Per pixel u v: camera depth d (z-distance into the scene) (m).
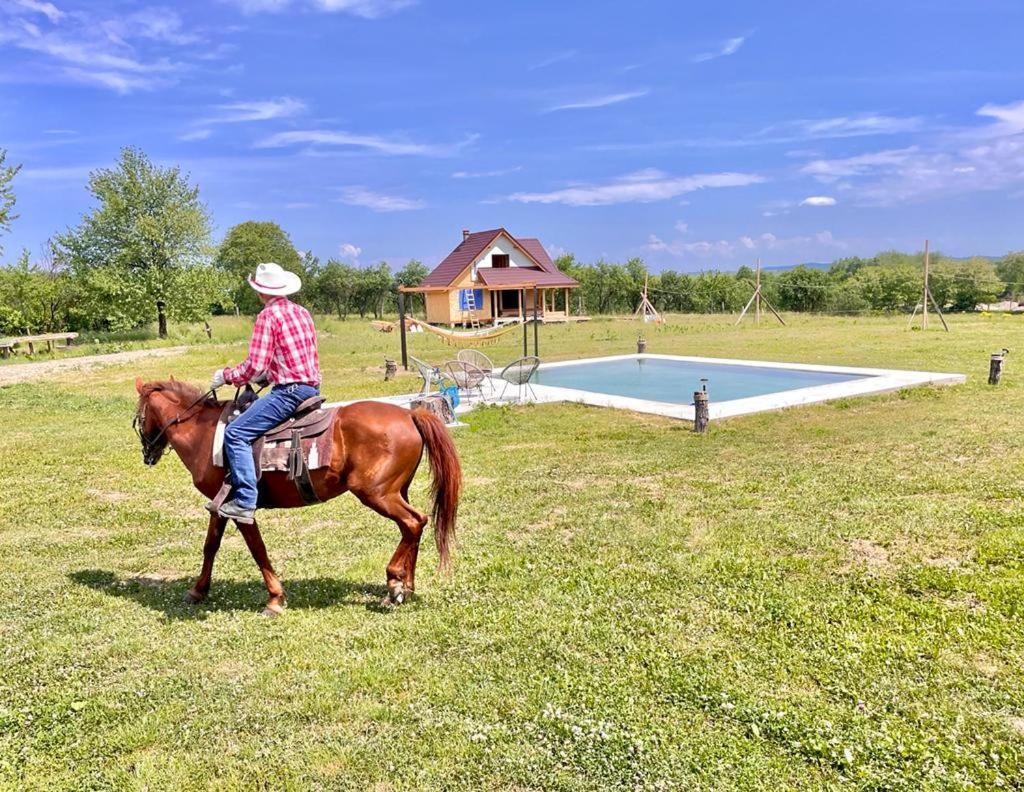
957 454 8.05
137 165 32.22
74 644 4.25
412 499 7.52
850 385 12.93
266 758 3.15
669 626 4.24
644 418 11.12
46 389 16.88
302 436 4.49
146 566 5.66
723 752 3.07
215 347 28.55
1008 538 5.35
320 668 3.93
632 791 2.86
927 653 3.80
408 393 14.09
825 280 39.88
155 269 32.31
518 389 14.16
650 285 46.00
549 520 6.40
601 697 3.51
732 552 5.39
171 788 2.96
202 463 4.75
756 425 10.26
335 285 48.84
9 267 31.88
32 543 6.22
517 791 2.90
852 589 4.68
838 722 3.23
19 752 3.21
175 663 4.02
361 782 2.98
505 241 40.62
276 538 6.29
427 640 4.22
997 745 3.03
